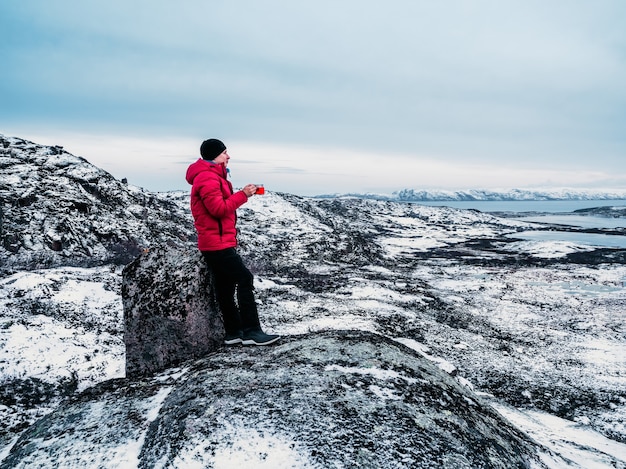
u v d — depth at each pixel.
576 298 19.11
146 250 4.76
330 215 61.41
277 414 2.81
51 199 21.03
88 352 8.46
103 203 23.98
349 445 2.51
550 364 10.80
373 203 87.88
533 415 6.87
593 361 11.18
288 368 3.49
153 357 4.46
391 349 3.98
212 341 4.64
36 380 7.17
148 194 33.97
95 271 16.12
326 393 3.05
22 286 12.21
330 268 24.64
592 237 55.22
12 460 2.90
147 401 3.52
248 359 3.88
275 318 12.54
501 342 12.49
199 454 2.51
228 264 4.27
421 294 18.38
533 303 18.09
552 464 3.15
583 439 5.20
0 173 21.88
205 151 4.18
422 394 3.20
